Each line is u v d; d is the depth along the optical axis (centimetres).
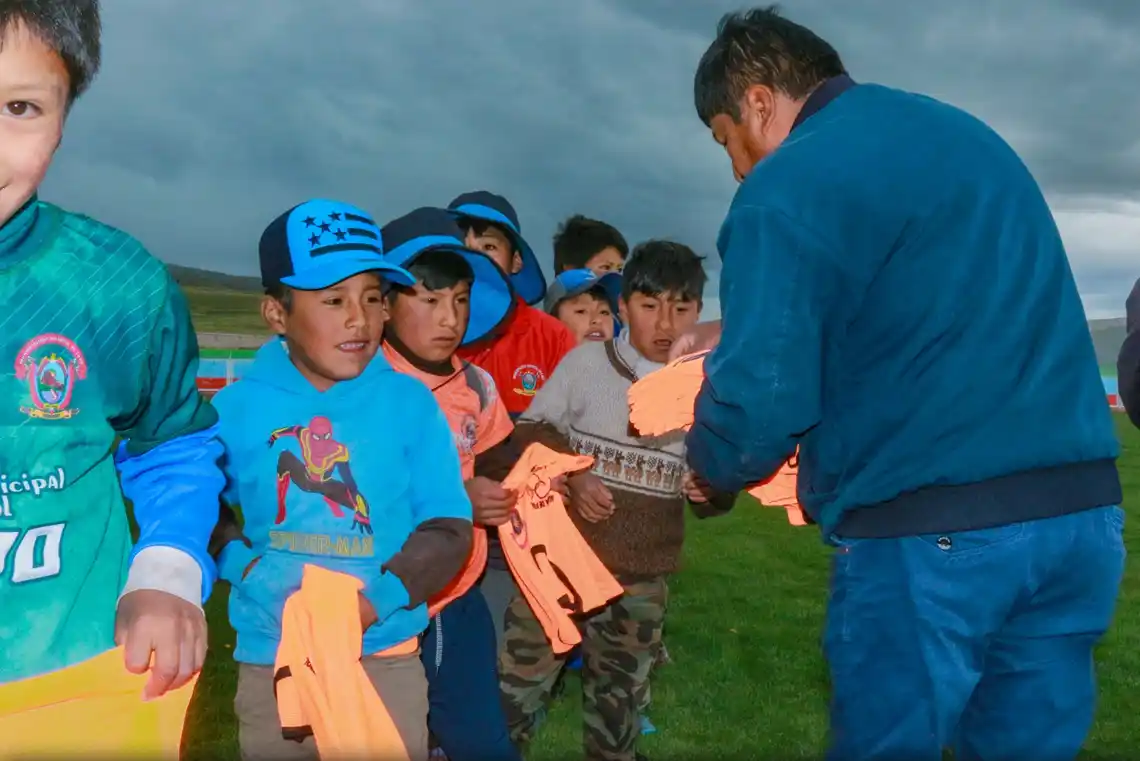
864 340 220
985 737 237
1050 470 216
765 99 257
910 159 221
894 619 217
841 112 233
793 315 213
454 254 313
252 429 254
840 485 228
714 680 475
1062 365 222
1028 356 219
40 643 152
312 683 202
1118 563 230
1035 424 216
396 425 257
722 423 223
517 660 362
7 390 147
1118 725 419
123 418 164
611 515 359
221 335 4950
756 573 702
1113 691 459
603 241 623
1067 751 230
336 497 251
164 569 155
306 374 261
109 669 146
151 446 170
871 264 216
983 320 216
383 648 247
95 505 159
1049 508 215
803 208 216
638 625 362
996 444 213
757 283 216
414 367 318
